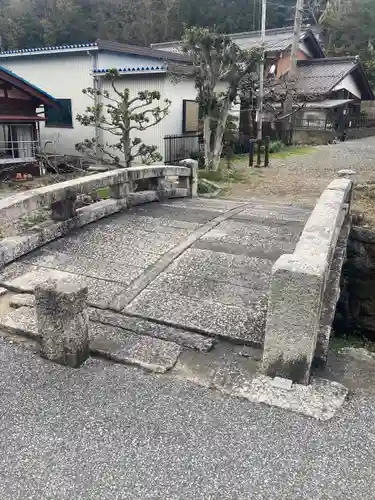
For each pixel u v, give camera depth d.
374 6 33.94
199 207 7.91
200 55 11.80
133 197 7.61
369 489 2.35
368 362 3.60
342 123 23.41
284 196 10.14
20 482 2.39
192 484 2.37
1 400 3.02
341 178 7.12
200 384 3.18
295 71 19.97
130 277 4.78
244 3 33.75
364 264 7.68
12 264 5.14
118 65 15.00
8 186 12.44
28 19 33.78
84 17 34.06
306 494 2.31
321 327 3.61
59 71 15.63
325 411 2.89
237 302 4.27
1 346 3.65
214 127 14.21
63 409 2.93
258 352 3.57
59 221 6.09
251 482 2.38
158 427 2.77
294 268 2.95
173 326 3.92
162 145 13.95
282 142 19.34
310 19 35.28
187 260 5.23
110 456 2.55
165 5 33.38
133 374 3.29
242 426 2.78
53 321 3.32
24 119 13.52
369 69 30.05
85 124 12.57
